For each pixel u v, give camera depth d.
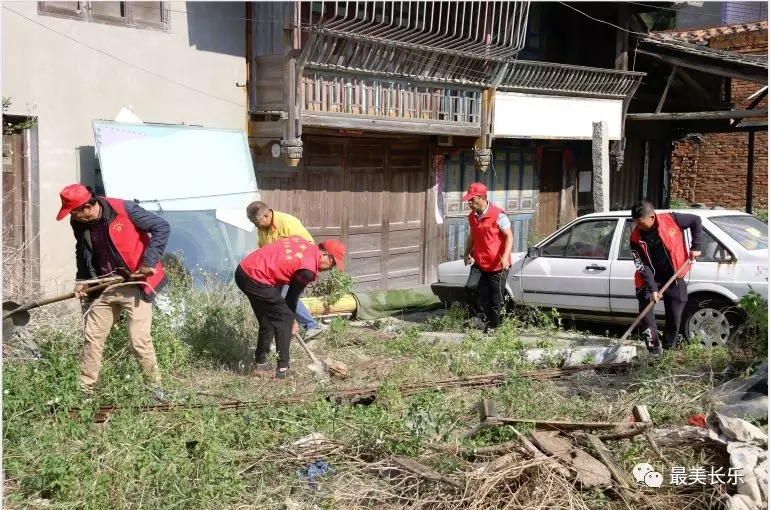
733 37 20.02
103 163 9.58
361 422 5.93
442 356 8.51
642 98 18.02
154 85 10.57
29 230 9.54
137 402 6.21
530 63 13.89
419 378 7.70
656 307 9.50
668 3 15.93
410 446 5.44
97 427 5.91
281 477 5.25
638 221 8.32
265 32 11.55
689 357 7.97
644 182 19.27
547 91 14.46
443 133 12.79
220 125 11.25
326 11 11.91
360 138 13.25
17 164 9.48
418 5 11.99
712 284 9.00
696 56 15.47
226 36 11.25
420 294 11.92
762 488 4.84
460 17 13.45
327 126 11.15
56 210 9.73
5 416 5.66
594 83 15.27
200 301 8.93
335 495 5.00
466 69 12.99
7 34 9.23
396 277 14.16
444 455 5.32
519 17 13.37
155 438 5.45
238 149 10.92
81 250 6.59
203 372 7.70
